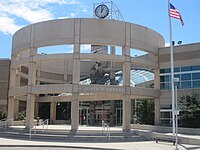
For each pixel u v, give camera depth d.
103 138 29.62
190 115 35.44
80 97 45.94
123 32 35.97
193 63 40.31
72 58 34.41
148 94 38.94
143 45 37.91
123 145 25.58
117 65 60.28
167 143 27.67
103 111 55.22
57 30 35.38
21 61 38.09
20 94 37.84
